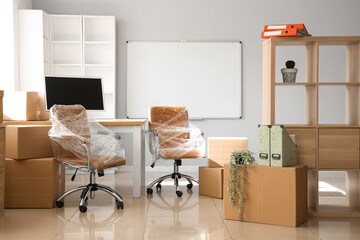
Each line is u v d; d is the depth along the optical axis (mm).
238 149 4969
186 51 6648
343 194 4805
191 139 5059
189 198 4547
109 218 3727
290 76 4004
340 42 3932
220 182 4516
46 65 6242
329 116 6723
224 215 3693
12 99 4523
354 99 3965
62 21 6523
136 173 4559
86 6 6598
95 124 4301
